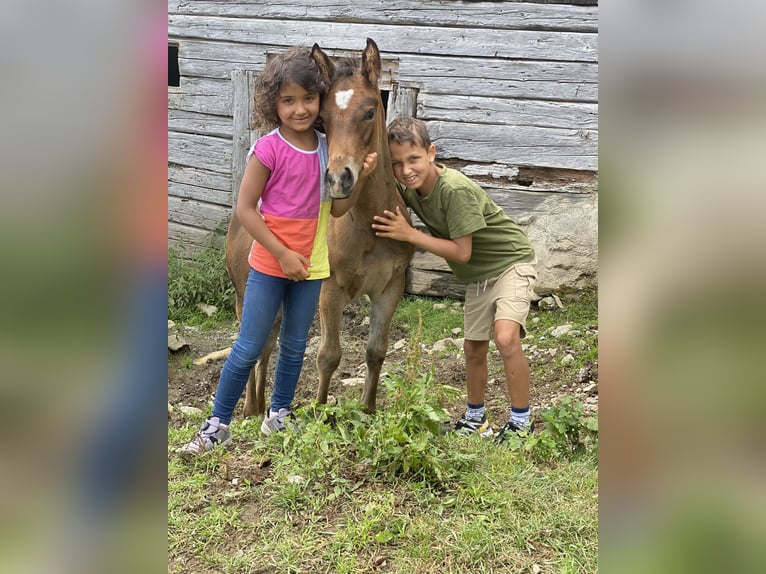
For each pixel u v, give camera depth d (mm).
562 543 2416
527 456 3156
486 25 6395
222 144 7488
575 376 4816
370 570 2285
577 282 6180
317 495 2691
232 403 3193
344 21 6820
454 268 3740
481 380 3777
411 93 6676
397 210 3578
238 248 4266
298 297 3193
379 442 2818
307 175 3021
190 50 7453
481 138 6555
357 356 5637
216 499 2705
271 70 2939
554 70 6281
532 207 6508
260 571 2289
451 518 2566
